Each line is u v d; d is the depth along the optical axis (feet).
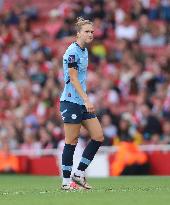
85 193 91.09
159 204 72.74
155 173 179.22
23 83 244.42
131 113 202.39
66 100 101.19
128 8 265.95
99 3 255.70
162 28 245.65
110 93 217.97
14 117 229.04
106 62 236.84
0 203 77.97
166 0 251.60
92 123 101.86
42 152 197.47
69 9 265.75
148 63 227.61
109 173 179.22
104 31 249.96
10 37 269.64
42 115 222.69
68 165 102.12
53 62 240.32
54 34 261.65
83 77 101.50
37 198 84.07
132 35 248.11
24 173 202.18
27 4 291.58
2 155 206.69
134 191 95.35
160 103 203.21
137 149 179.93
